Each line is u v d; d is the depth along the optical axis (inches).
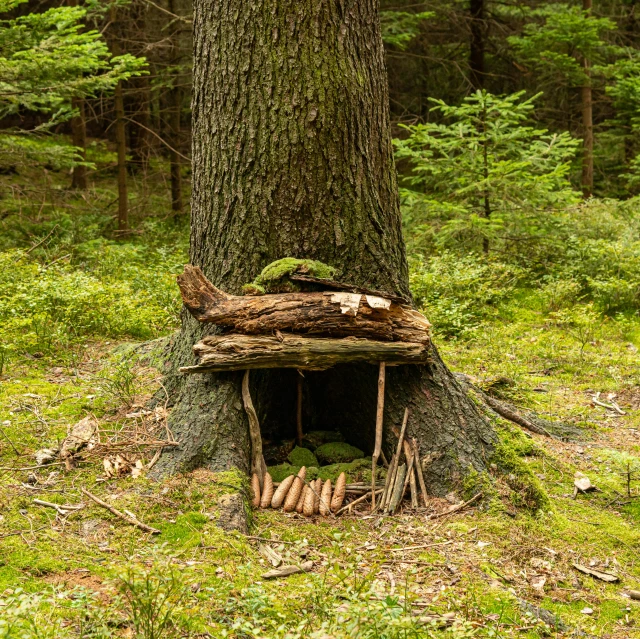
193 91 192.7
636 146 607.2
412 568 141.2
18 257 354.3
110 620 117.0
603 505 189.0
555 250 409.4
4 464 175.8
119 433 187.2
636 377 278.2
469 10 745.0
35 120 766.5
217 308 171.3
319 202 181.6
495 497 173.2
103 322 283.9
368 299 169.5
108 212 554.3
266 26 178.1
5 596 124.3
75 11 378.0
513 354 303.1
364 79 185.5
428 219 427.5
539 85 721.0
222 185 185.2
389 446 185.3
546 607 142.3
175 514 155.9
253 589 120.3
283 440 199.2
